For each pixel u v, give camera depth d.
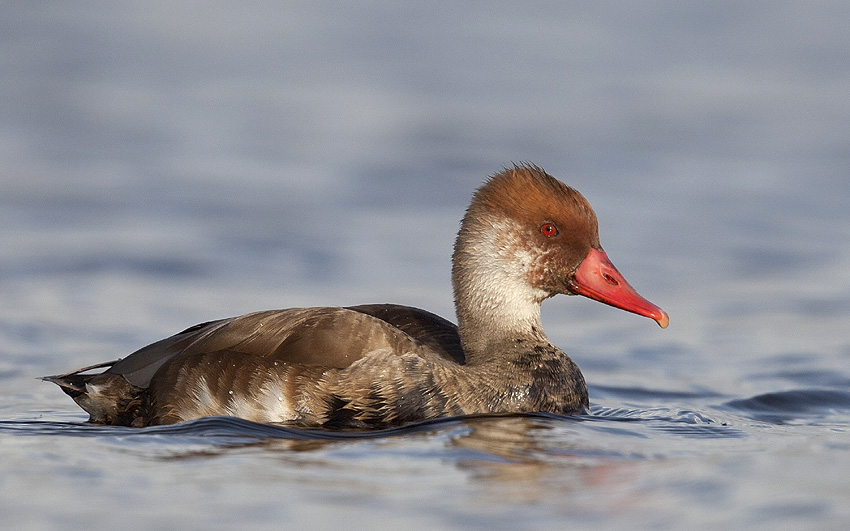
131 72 32.25
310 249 18.36
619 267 17.78
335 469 7.88
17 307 14.92
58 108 28.12
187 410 9.52
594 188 22.55
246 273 16.94
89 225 19.28
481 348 10.40
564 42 36.25
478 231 10.46
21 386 11.73
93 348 13.41
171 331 14.18
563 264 10.44
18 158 23.58
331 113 28.72
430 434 9.02
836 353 13.54
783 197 22.22
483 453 8.39
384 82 32.00
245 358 9.57
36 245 17.98
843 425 10.12
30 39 35.09
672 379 12.59
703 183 23.16
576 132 26.97
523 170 10.59
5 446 8.53
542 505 7.14
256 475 7.70
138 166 23.52
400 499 7.23
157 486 7.44
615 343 14.42
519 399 9.99
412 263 17.70
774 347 13.95
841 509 7.00
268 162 24.33
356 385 9.47
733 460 8.28
